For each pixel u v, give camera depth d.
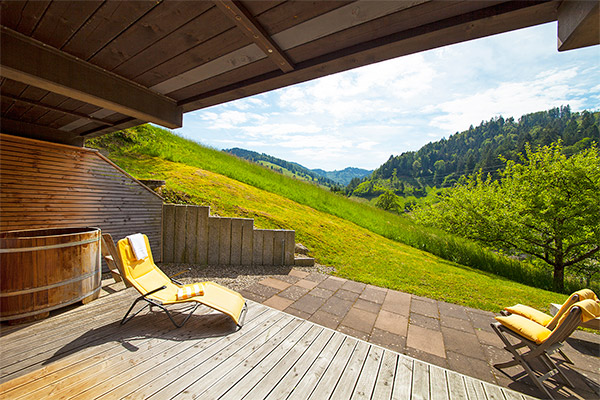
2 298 2.88
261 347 2.71
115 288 4.18
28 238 2.99
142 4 1.76
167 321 3.18
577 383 2.60
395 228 12.98
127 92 2.89
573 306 2.34
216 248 6.12
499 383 2.56
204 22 1.96
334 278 5.56
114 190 5.09
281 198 11.67
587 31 1.39
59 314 3.26
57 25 1.98
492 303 4.89
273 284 4.99
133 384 2.08
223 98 3.23
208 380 2.18
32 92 3.13
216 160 14.37
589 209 9.72
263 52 2.33
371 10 1.71
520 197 11.05
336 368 2.45
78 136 4.99
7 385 2.00
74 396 1.93
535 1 1.52
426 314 4.10
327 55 2.27
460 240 12.12
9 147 3.84
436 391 2.25
